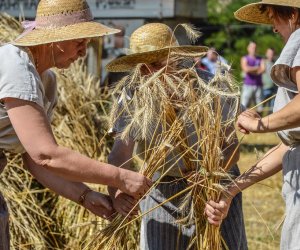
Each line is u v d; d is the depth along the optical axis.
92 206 4.46
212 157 4.24
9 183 6.43
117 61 4.43
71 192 4.45
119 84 4.24
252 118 4.02
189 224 4.44
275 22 4.04
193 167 4.38
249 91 15.70
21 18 8.27
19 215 6.27
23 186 6.45
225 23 24.89
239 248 4.58
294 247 3.97
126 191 4.12
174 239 4.56
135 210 4.37
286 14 3.96
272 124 3.91
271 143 15.34
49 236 6.39
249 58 15.67
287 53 3.83
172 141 4.26
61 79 7.16
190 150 4.27
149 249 4.63
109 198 4.44
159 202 4.58
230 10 25.20
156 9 11.98
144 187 4.15
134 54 4.34
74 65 7.52
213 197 4.28
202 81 4.18
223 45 23.88
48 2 4.06
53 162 3.92
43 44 4.03
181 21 12.35
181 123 4.24
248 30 25.06
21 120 3.85
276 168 4.29
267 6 4.05
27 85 3.85
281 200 10.09
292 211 3.99
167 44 4.43
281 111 3.87
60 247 6.36
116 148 4.60
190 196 4.40
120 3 12.03
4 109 3.91
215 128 4.23
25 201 6.39
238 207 4.61
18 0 11.77
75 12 4.05
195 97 4.25
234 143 4.42
